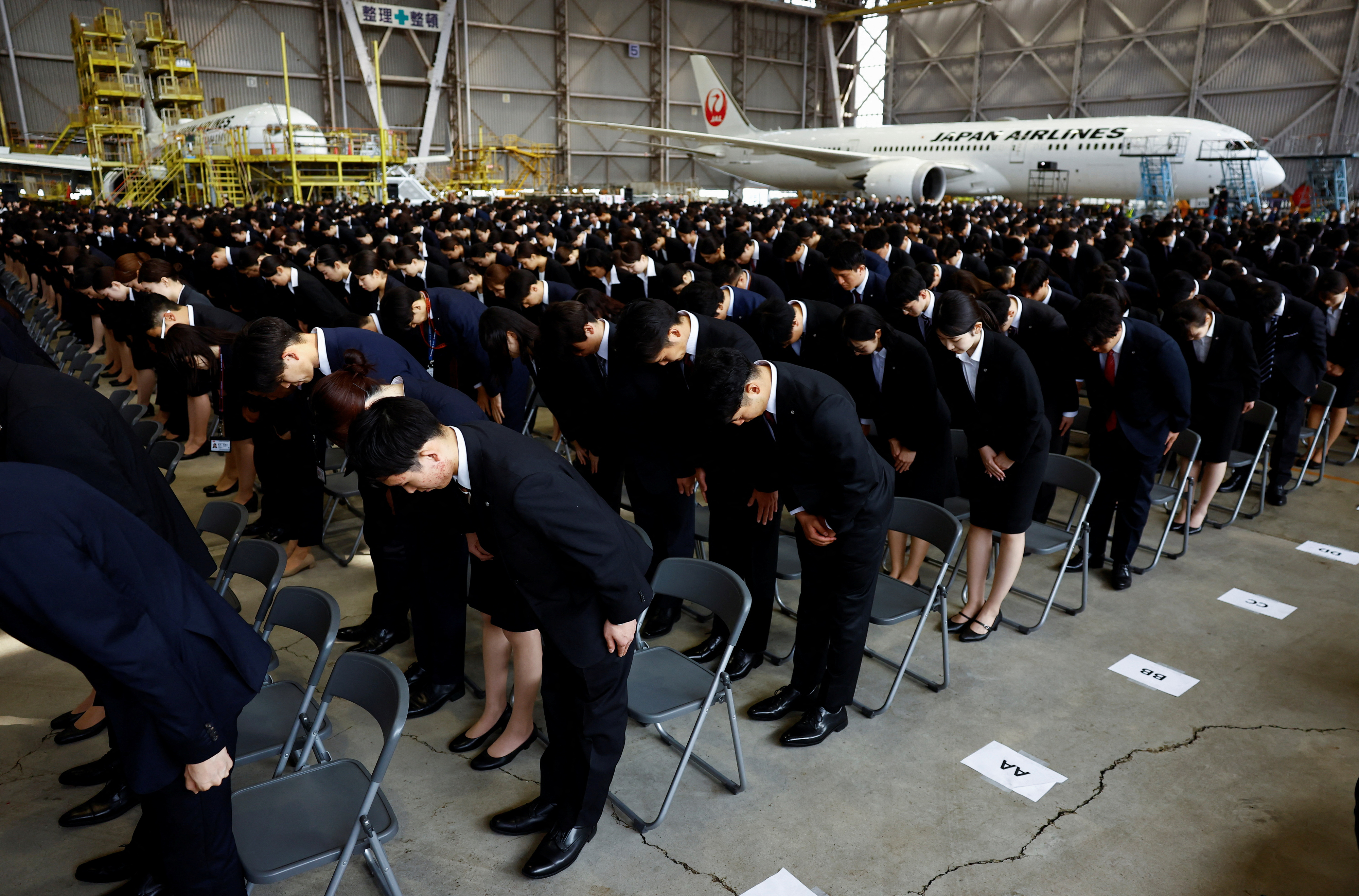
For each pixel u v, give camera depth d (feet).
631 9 108.47
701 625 12.86
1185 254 28.02
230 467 18.33
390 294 13.06
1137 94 98.68
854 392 12.94
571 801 7.97
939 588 10.47
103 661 5.11
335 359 9.64
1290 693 10.75
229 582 10.93
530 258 23.35
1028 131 81.71
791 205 96.07
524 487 6.25
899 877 7.86
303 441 12.87
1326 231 40.65
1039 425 10.96
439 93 96.89
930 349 12.57
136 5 83.97
